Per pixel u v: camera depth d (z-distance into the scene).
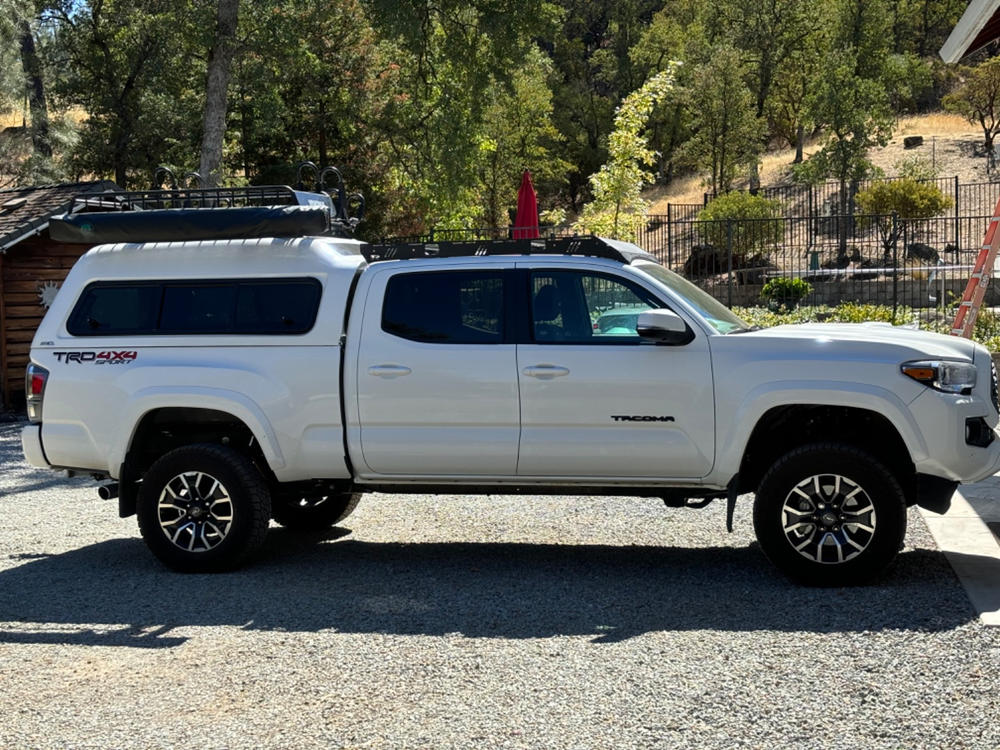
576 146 73.00
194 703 4.49
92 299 7.10
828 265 35.38
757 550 7.03
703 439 6.21
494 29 28.50
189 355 6.84
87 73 36.12
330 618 5.71
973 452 5.95
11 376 17.33
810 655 4.80
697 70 49.81
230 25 25.67
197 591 6.37
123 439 6.88
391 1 27.97
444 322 6.59
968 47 10.48
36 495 10.02
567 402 6.35
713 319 6.51
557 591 6.11
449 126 30.44
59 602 6.20
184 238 7.06
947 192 43.91
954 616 5.29
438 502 9.12
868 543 5.90
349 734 4.09
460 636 5.31
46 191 19.45
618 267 6.48
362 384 6.61
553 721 4.14
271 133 32.75
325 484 6.97
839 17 45.09
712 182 51.34
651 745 3.88
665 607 5.70
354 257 7.06
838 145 39.19
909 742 3.83
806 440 6.45
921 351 5.99
